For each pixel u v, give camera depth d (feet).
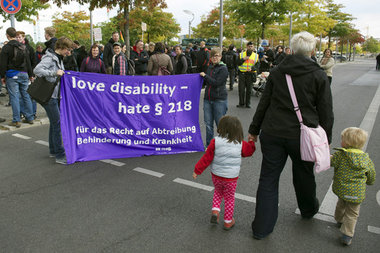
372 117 29.37
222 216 11.58
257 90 40.98
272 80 9.64
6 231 10.34
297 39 9.24
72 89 16.29
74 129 16.58
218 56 17.75
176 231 10.52
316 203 10.89
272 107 9.71
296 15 111.55
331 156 10.09
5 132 22.24
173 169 15.99
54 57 15.56
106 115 17.15
